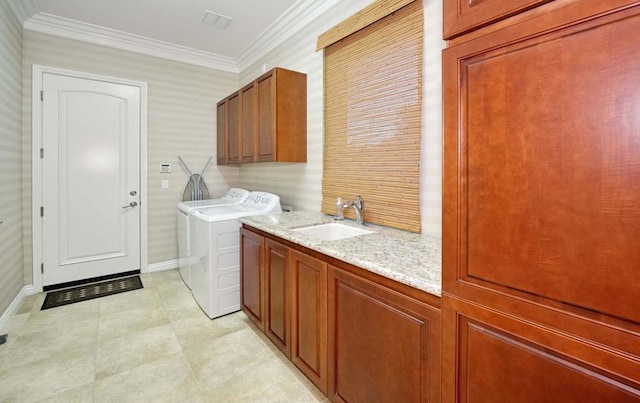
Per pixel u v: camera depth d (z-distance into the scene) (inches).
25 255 111.1
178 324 92.5
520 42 28.0
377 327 47.7
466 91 32.4
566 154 25.7
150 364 73.3
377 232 72.1
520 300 29.1
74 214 120.8
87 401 61.4
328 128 95.7
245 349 80.0
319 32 99.3
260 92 107.9
